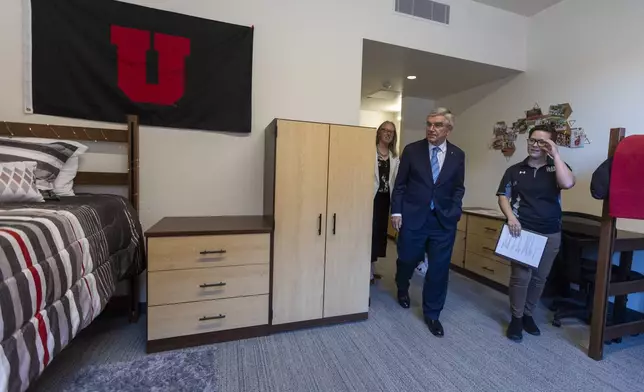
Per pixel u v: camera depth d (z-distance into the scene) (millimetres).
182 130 2238
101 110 2043
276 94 2434
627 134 2494
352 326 2172
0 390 829
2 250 897
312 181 2041
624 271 2162
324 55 2535
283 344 1909
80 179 2018
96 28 1994
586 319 2359
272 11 2387
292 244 2020
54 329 1081
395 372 1677
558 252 2193
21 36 1893
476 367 1742
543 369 1740
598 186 1780
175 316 1798
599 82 2682
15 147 1762
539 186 1998
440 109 1992
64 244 1195
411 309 2477
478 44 3119
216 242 1848
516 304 2053
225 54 2264
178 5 2180
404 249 2189
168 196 2250
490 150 3789
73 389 1443
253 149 2408
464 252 3477
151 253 1733
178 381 1527
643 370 1749
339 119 2604
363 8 2643
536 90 3230
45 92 1937
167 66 2146
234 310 1916
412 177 2133
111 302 2184
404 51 2898
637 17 2422
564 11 2957
